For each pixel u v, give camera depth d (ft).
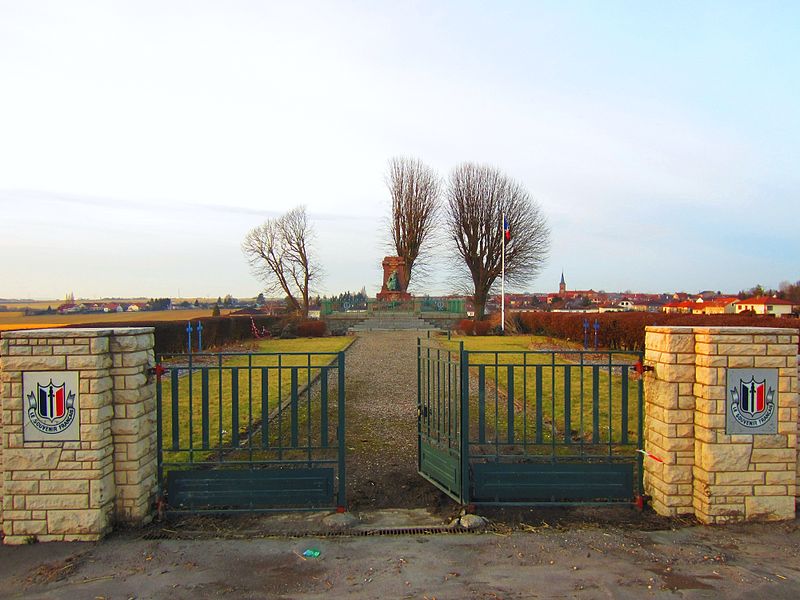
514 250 136.87
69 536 16.98
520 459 23.53
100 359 17.21
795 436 17.89
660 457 18.79
